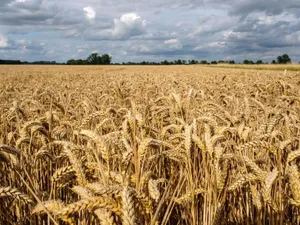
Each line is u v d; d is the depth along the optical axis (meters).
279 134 3.93
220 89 13.00
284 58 119.44
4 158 2.78
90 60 152.88
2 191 2.02
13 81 25.77
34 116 6.29
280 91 11.76
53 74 39.72
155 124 6.18
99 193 1.67
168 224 3.71
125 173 2.31
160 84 15.62
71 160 2.42
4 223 3.29
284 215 3.17
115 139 2.87
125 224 1.49
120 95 9.24
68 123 5.27
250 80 20.25
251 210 3.64
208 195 3.11
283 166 3.66
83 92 12.46
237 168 3.98
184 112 5.36
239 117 5.53
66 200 3.96
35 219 3.34
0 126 5.25
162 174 4.30
